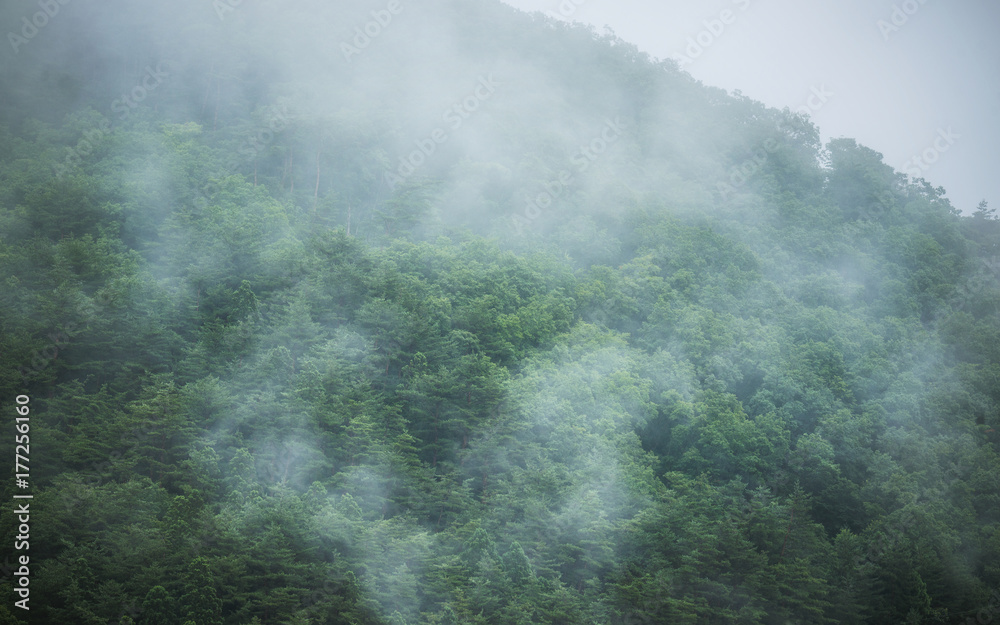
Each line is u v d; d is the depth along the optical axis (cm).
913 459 12362
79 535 8744
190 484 9588
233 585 8538
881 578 10519
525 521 9894
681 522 10219
